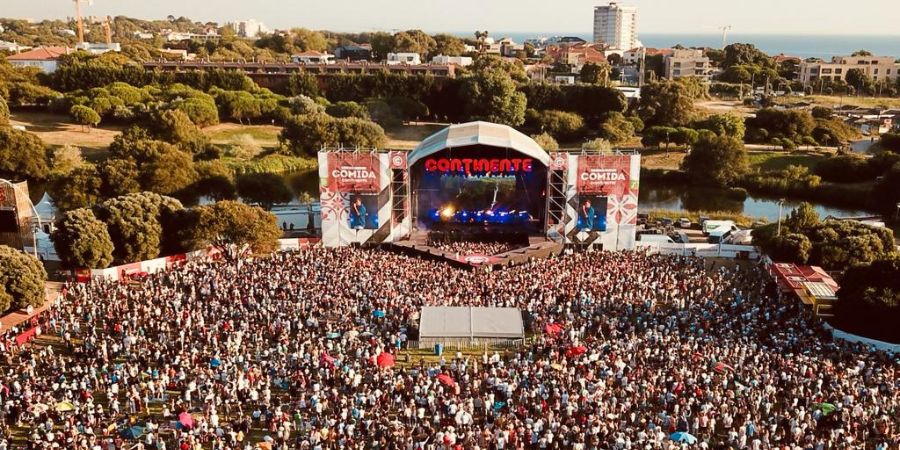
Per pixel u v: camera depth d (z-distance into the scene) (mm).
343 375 43781
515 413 40000
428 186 86812
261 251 73000
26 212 68625
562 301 56500
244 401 42312
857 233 69188
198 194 94125
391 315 53344
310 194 116250
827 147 149125
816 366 43719
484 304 55938
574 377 43375
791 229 72562
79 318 54781
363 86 187750
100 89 164125
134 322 51562
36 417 39906
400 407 41188
